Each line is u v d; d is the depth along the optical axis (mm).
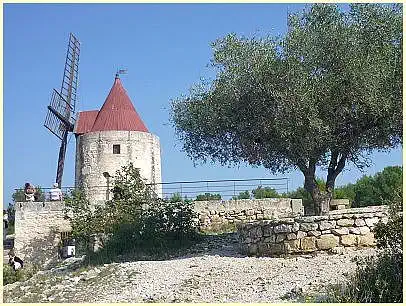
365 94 16703
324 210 18344
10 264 25109
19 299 15172
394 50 17531
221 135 19703
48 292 15961
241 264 16328
